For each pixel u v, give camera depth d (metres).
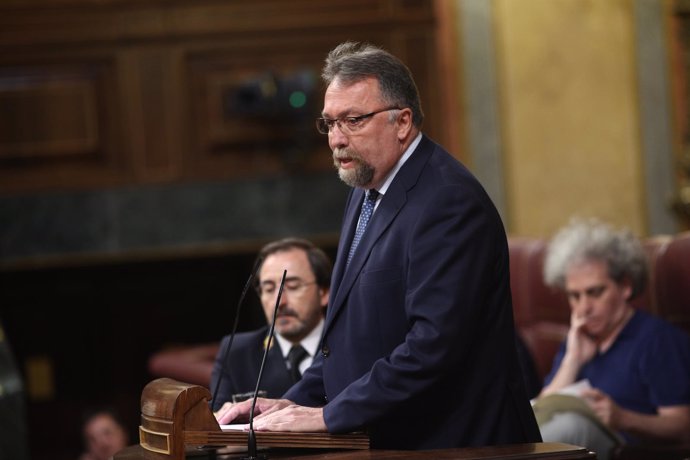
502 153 24.66
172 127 24.45
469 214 8.58
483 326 8.75
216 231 24.55
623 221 24.83
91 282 25.53
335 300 9.12
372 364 8.77
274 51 24.53
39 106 24.27
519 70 24.69
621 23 24.84
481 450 8.00
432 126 24.67
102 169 24.45
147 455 8.07
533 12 24.72
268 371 12.05
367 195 9.41
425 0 24.64
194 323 25.95
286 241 12.35
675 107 24.94
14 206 24.30
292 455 8.26
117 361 25.86
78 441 25.78
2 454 16.52
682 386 13.62
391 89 8.87
